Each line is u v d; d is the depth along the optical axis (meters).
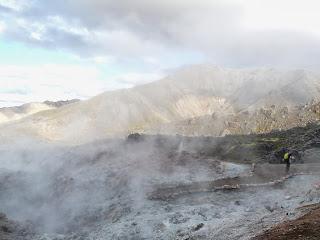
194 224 32.94
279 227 24.05
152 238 32.25
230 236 26.89
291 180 43.59
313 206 28.88
